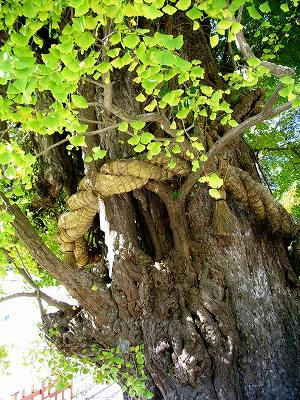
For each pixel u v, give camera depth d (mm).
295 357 4621
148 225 5422
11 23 2809
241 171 5230
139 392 4398
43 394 9195
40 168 6754
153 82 3004
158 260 5219
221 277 4805
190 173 4699
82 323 5141
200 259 4980
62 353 5551
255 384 4344
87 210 5223
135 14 2539
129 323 4848
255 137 9492
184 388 4281
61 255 7973
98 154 3943
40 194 6902
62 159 6672
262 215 5258
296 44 7496
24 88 2342
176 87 5094
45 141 6531
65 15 4125
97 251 6699
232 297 4762
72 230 5484
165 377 4422
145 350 4660
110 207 5156
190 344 4398
